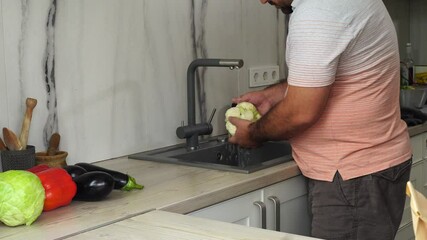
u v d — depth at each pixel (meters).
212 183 1.72
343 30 1.64
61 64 1.93
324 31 1.63
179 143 2.38
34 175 1.39
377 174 1.82
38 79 1.87
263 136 1.91
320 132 1.82
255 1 2.70
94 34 2.02
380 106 1.80
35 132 1.88
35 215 1.37
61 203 1.47
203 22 2.44
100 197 1.54
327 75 1.65
